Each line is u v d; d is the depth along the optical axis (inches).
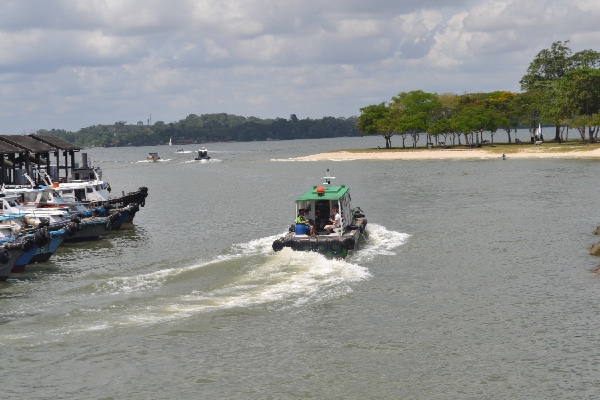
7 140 2465.6
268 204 2817.4
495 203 2493.8
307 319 1128.8
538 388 859.4
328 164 5812.0
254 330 1080.2
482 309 1165.7
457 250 1642.5
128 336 1058.1
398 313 1154.0
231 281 1349.7
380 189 3203.7
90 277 1461.6
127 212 2239.2
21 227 1683.1
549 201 2496.3
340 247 1503.4
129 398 856.9
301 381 896.9
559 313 1128.8
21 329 1094.4
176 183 4306.1
